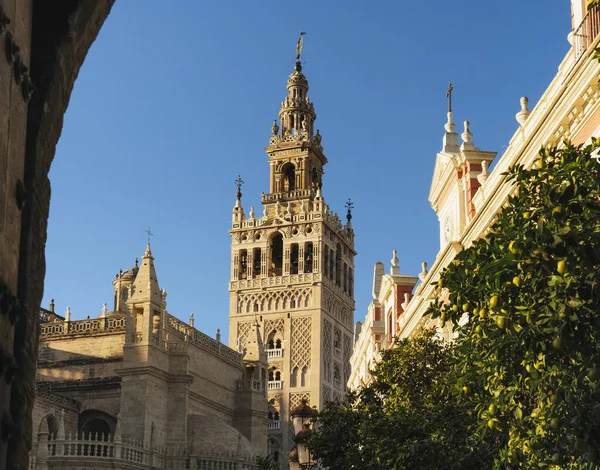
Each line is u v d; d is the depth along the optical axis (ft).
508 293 53.11
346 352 473.26
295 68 496.64
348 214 496.64
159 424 274.77
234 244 459.73
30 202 32.76
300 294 446.19
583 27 110.52
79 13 35.55
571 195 49.26
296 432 123.54
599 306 48.83
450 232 170.19
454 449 96.27
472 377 66.28
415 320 193.16
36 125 33.58
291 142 469.57
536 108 124.77
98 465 247.29
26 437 31.35
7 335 29.58
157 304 281.54
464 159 159.02
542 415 58.08
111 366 289.33
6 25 29.17
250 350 345.51
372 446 108.37
